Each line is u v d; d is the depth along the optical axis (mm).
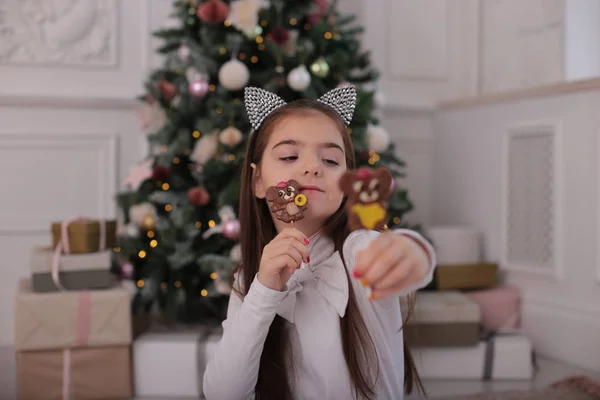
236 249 1854
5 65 2533
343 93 1219
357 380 979
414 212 2873
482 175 2473
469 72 2809
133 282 2145
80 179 2607
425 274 745
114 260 2164
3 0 2516
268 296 953
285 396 1057
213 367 1010
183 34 2154
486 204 2443
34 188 2562
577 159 1993
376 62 2797
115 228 1894
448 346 1863
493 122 2406
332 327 1010
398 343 1045
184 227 1965
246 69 1940
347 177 774
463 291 2244
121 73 2645
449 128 2723
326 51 2146
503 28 2617
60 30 2562
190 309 2080
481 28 2754
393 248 725
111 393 1731
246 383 985
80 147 2602
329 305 1029
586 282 1963
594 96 1931
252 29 1977
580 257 1985
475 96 2629
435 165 2840
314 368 1012
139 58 2654
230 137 1920
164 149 2150
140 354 1777
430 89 2863
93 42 2607
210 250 2006
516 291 2221
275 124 1082
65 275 1746
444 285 2174
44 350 1694
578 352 1976
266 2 2295
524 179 2225
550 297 2111
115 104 2611
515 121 2279
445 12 2855
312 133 1031
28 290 1780
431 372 1876
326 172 1013
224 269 1865
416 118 2859
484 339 1915
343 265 1035
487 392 1682
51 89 2574
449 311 1856
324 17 2156
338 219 1088
